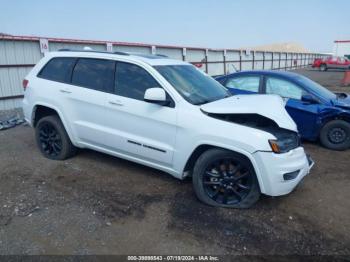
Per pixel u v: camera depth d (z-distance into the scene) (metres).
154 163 3.84
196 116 3.41
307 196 3.83
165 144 3.65
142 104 3.75
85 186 3.96
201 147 3.47
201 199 3.50
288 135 3.35
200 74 4.53
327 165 4.98
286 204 3.59
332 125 5.71
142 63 3.90
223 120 3.32
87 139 4.38
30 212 3.29
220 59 26.45
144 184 4.05
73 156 5.01
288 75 6.23
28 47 11.54
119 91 4.00
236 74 6.76
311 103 5.75
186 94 3.69
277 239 2.91
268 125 3.43
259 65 36.31
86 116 4.29
